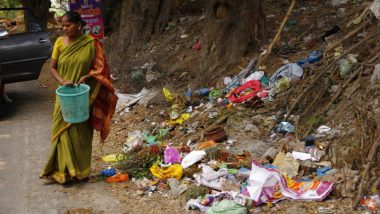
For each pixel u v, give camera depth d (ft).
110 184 20.42
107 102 20.31
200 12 38.47
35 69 30.94
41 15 50.44
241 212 16.85
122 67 34.83
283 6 34.96
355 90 22.22
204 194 18.57
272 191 17.80
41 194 19.83
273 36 30.73
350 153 19.01
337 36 27.68
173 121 25.93
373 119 19.51
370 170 17.69
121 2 42.65
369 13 27.37
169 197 19.01
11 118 29.50
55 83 36.88
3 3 61.31
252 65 27.84
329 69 23.85
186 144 23.43
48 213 18.39
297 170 19.10
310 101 23.26
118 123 27.32
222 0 29.45
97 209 18.56
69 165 20.01
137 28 36.22
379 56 23.18
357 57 24.14
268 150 20.68
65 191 19.97
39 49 30.78
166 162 21.33
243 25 29.17
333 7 32.71
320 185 17.74
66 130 19.85
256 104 24.76
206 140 23.07
